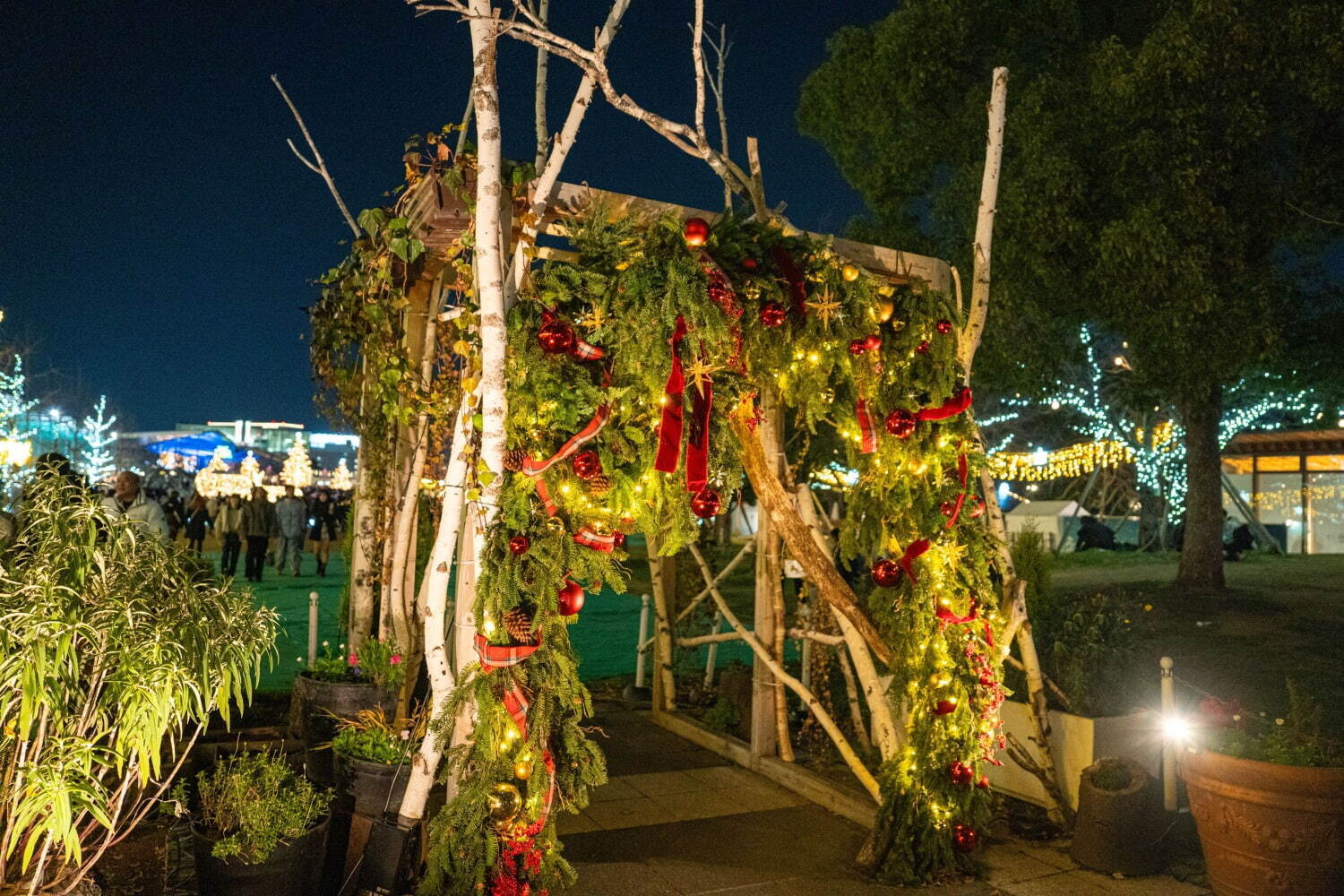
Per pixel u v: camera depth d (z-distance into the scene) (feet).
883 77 38.29
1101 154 32.71
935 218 38.81
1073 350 40.09
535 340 12.17
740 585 51.24
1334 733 21.58
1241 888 13.96
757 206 14.97
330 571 63.21
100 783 10.91
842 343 14.69
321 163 17.46
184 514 68.39
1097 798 15.58
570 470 12.18
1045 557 23.12
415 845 13.21
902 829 15.37
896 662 16.02
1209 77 30.81
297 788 12.87
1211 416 40.70
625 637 39.09
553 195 14.03
